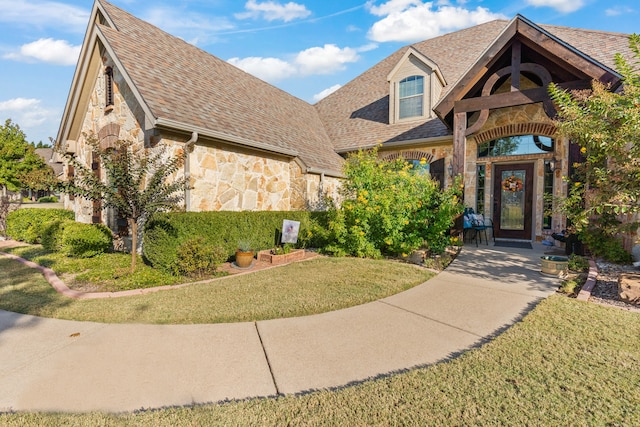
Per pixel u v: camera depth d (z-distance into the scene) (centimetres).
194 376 291
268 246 873
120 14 976
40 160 2959
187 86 919
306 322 411
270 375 292
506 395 254
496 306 462
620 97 506
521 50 866
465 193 1137
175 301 491
